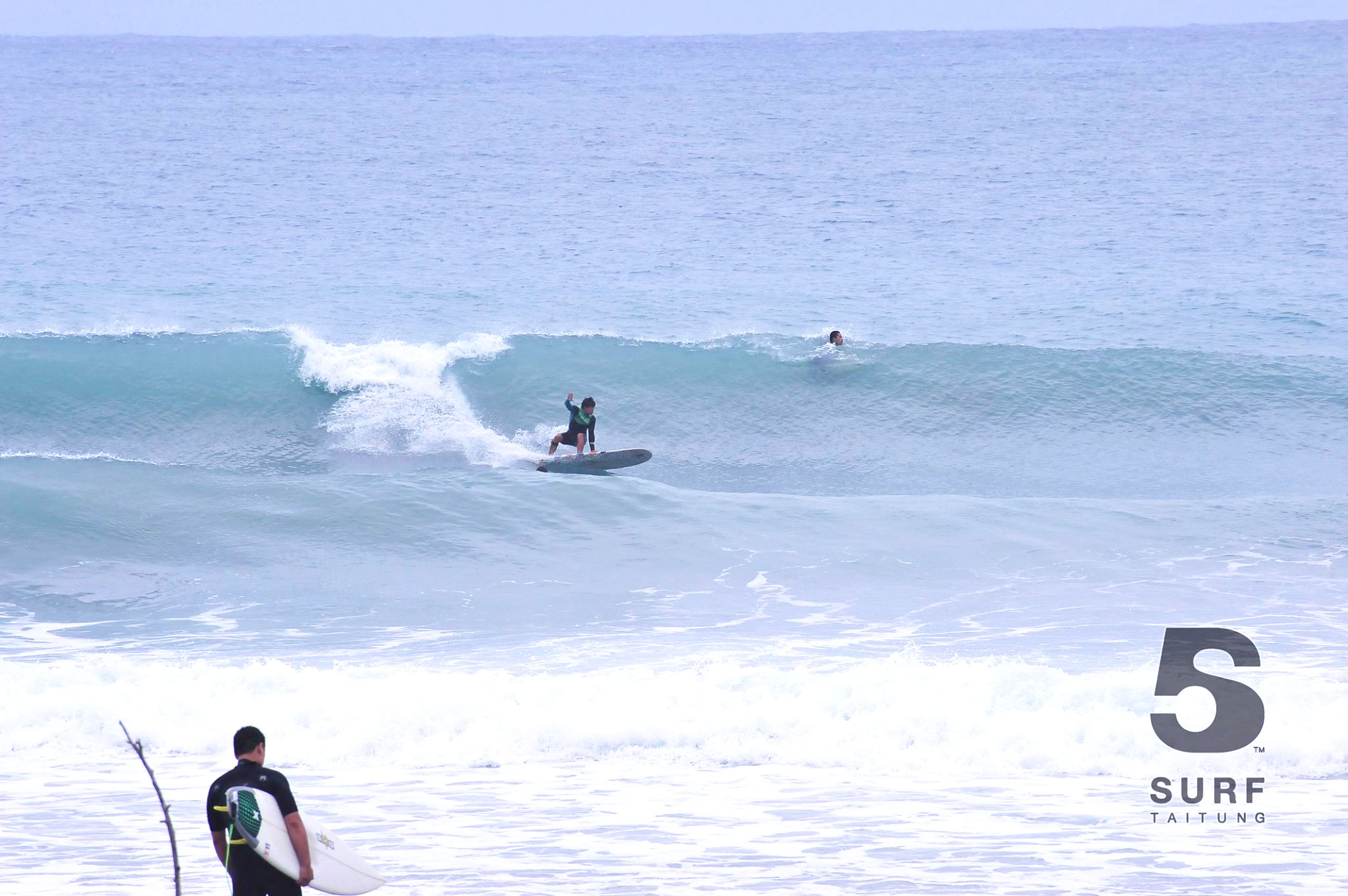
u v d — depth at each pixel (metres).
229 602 57.50
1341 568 60.28
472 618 55.25
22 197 184.25
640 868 29.02
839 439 86.69
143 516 66.88
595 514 68.88
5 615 55.50
